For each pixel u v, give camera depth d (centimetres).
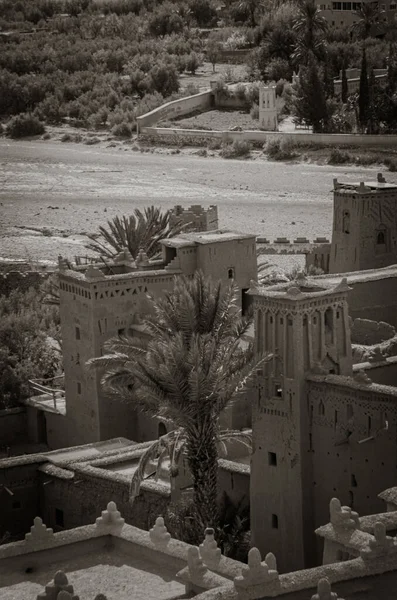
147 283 13050
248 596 6278
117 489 10631
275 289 9794
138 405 11831
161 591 6994
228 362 9512
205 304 9944
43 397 14200
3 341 15488
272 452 9706
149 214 16388
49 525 11288
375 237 14788
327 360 9644
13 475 11212
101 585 7100
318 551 9619
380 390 9075
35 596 6994
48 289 17775
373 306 12494
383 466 9150
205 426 9481
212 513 9612
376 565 6581
